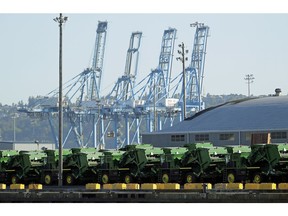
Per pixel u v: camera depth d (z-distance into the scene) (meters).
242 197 99.38
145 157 129.88
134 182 130.12
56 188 127.31
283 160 118.75
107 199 108.00
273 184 104.88
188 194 102.44
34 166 139.50
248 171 120.31
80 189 116.44
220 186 109.69
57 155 139.00
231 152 129.50
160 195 104.25
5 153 145.25
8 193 115.12
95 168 135.12
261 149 119.44
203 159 124.62
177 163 126.62
